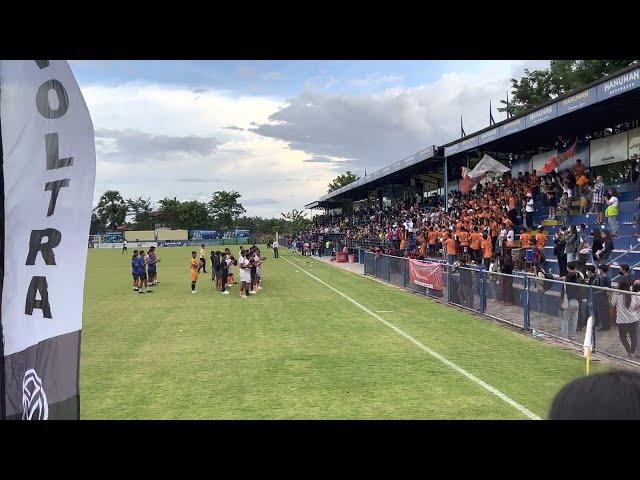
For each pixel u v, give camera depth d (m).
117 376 9.15
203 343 12.03
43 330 3.03
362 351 10.92
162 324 14.73
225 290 22.77
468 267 18.16
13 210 2.93
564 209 21.78
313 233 66.56
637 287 10.98
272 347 11.47
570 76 38.59
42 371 3.04
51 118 3.00
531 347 11.14
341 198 68.12
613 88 17.08
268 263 43.88
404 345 11.48
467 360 10.00
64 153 3.05
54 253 3.05
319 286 24.95
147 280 25.62
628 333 9.53
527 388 8.05
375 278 29.12
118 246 102.44
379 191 55.91
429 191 46.72
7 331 2.92
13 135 2.91
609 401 1.25
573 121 23.95
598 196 19.92
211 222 121.75
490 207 26.14
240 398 7.75
